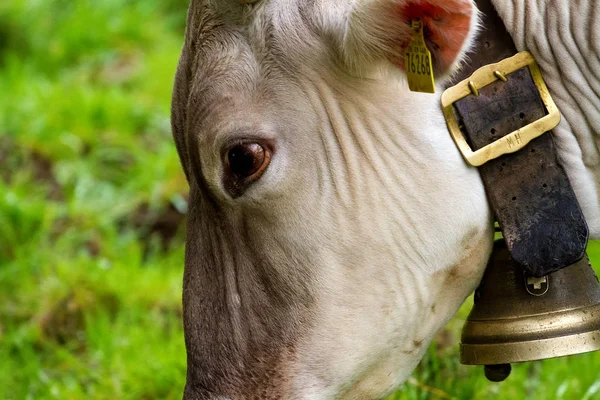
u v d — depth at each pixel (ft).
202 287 15.10
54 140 32.19
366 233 14.39
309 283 14.52
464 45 13.50
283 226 14.42
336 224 14.37
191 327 15.16
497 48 14.74
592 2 14.53
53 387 22.38
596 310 14.97
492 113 14.43
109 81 38.37
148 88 37.01
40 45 40.81
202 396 15.01
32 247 27.53
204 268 15.10
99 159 31.91
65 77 38.68
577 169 14.97
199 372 15.10
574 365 21.27
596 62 14.67
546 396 20.44
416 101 14.32
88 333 24.00
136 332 23.81
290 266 14.52
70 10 42.91
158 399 22.18
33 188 30.35
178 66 15.11
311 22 14.08
